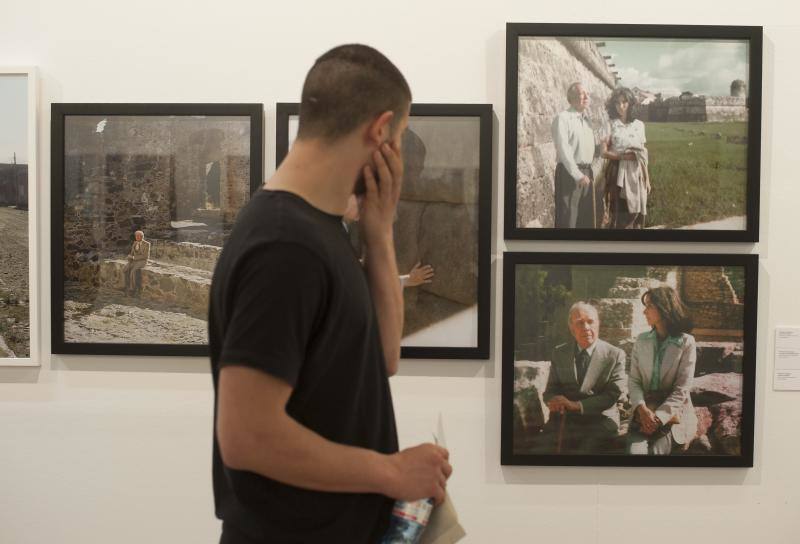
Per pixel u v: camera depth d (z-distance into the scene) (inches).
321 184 46.3
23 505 87.0
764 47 83.4
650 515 85.3
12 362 85.3
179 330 84.5
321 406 45.1
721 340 83.3
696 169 82.6
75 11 84.8
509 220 82.3
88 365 86.3
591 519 85.3
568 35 82.2
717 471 85.0
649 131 82.6
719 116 82.6
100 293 84.7
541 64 82.5
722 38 82.3
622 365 83.4
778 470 85.0
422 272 82.9
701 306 83.2
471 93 83.8
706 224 82.8
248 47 84.4
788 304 84.3
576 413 83.7
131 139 83.8
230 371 40.0
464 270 82.8
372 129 47.3
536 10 83.7
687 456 83.5
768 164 83.7
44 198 85.7
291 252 41.6
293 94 84.4
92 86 85.0
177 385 86.1
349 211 63.1
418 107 82.4
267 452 40.2
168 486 86.4
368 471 44.2
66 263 84.5
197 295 84.2
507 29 82.0
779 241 84.0
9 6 85.0
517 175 82.7
